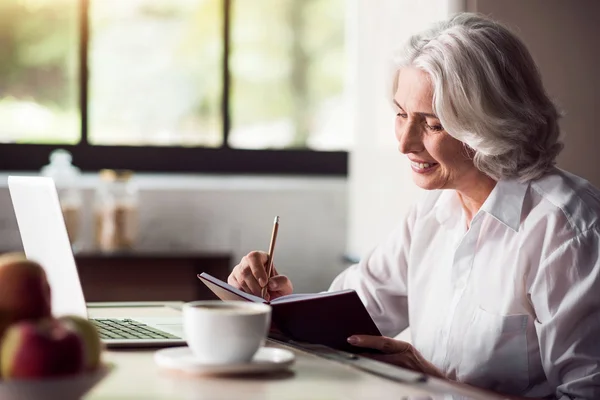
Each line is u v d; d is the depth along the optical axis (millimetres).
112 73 3705
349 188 3711
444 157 1720
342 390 1085
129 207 3457
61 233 1367
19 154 3645
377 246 2055
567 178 1711
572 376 1550
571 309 1547
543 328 1570
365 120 3334
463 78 1646
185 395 1023
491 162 1688
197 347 1138
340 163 3891
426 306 1865
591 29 2590
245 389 1065
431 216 1911
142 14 3705
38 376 852
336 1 3822
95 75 3689
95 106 3697
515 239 1676
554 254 1585
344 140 3881
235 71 3777
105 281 3197
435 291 1846
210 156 3795
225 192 3635
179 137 3773
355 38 3449
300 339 1504
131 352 1309
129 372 1154
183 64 3742
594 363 1528
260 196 3656
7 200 3488
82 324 959
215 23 3740
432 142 1722
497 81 1657
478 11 2537
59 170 3467
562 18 2574
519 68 1701
